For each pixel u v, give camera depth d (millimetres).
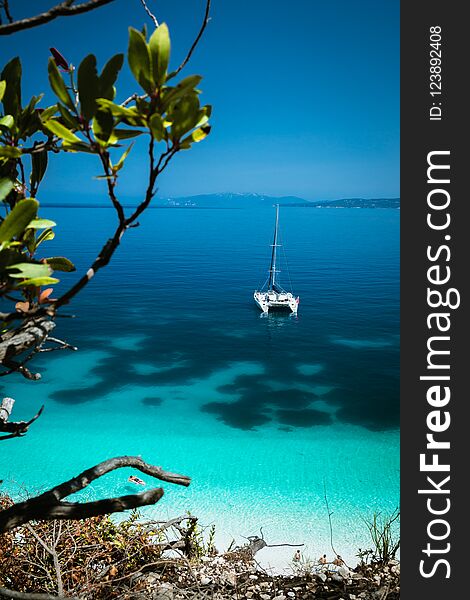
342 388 49344
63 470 30578
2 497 7953
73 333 70312
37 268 1504
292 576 9008
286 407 43812
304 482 29562
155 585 6961
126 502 2180
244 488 28453
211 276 141750
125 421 39406
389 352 64000
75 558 6875
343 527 23391
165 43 1157
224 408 43062
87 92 1273
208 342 67875
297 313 91688
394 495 27750
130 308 93562
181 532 8867
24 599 2355
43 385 46438
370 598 7727
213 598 6992
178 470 31234
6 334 1743
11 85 1677
